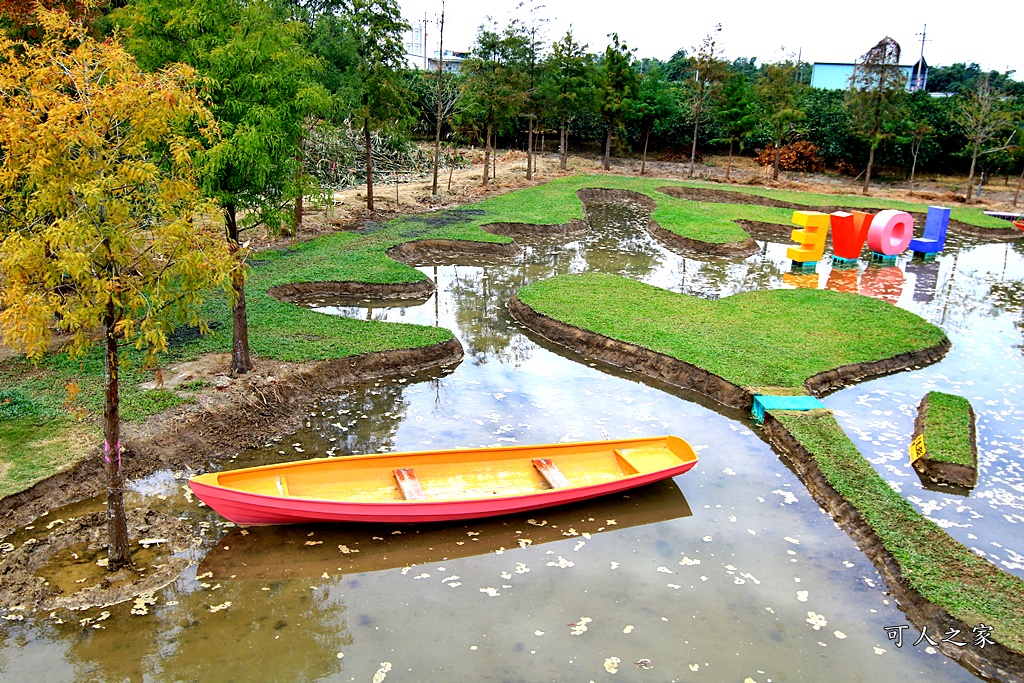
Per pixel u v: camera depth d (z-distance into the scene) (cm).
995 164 4838
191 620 927
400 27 2983
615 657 885
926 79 6316
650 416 1561
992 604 954
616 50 4856
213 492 1016
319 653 880
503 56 3834
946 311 2325
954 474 1302
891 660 895
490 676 850
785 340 1905
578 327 1969
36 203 859
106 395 938
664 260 2902
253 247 2581
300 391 1558
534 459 1259
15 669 838
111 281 869
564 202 3738
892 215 2859
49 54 877
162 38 1383
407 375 1727
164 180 936
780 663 884
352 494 1145
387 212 3309
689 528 1167
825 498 1245
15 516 1084
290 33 1490
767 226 3506
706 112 5331
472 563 1066
